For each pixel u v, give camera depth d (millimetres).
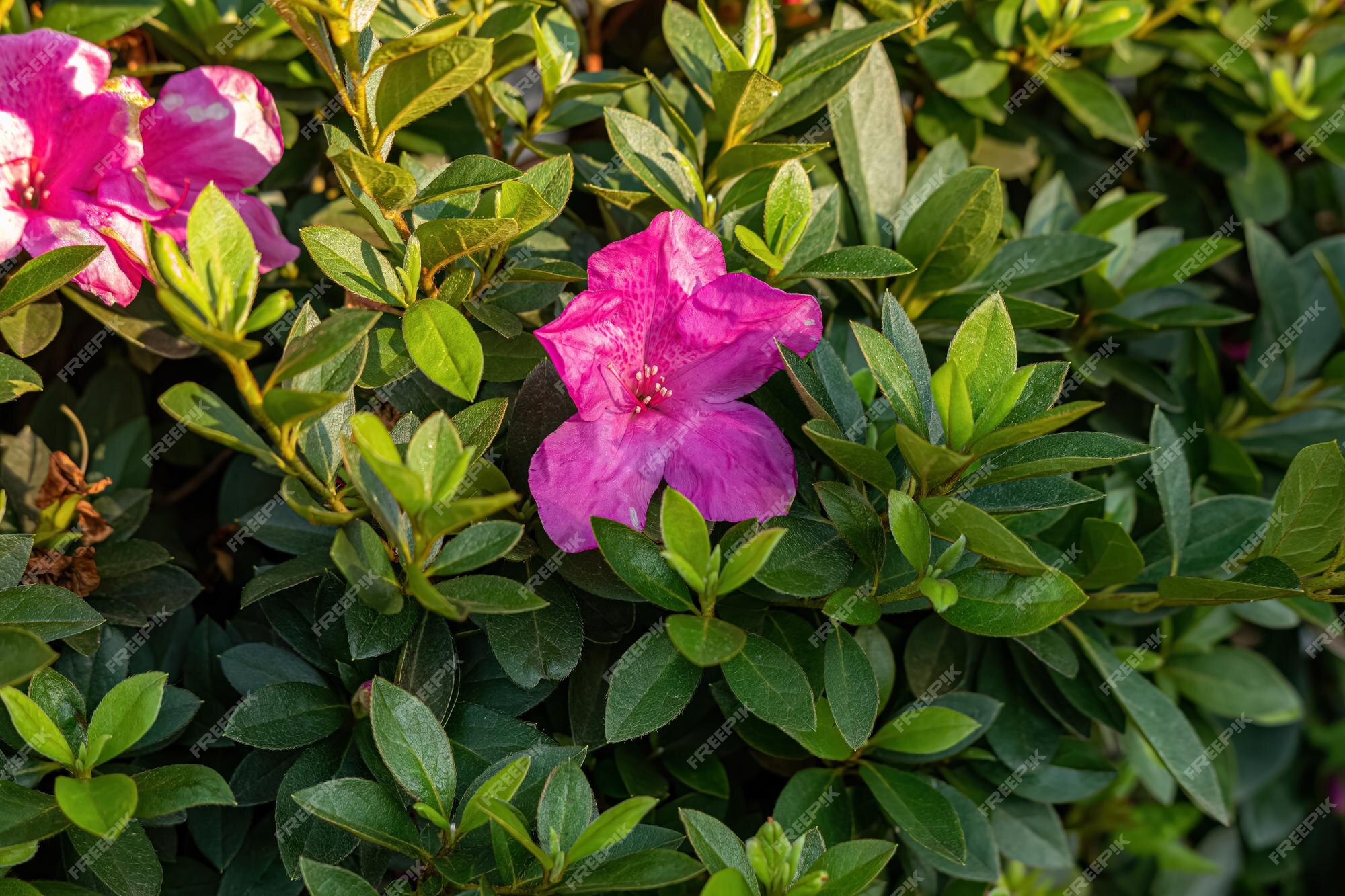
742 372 360
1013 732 405
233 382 432
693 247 353
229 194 378
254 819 377
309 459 339
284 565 354
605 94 423
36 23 409
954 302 420
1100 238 423
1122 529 377
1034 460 341
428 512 312
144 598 381
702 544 332
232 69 372
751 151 387
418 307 347
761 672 343
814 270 373
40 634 336
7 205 353
